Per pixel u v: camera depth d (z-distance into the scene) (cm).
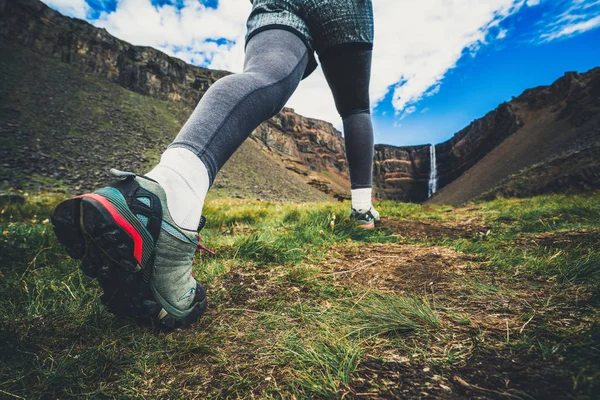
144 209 77
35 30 5334
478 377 62
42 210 590
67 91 4747
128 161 3678
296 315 106
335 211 364
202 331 98
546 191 4388
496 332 80
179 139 94
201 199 93
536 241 192
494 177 8150
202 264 167
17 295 128
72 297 125
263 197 4616
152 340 92
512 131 10044
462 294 113
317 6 148
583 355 61
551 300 98
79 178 2727
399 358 73
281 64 119
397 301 105
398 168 14188
